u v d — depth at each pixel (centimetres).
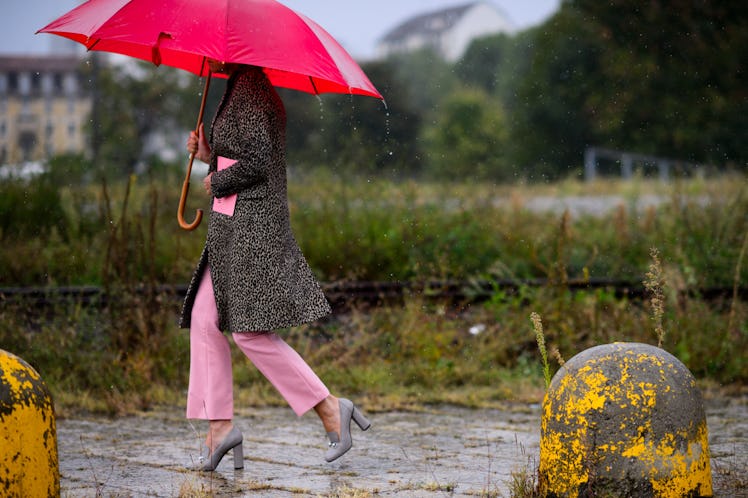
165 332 1105
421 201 1862
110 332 1091
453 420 939
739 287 1436
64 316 1127
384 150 2036
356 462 748
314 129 5709
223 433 716
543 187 3650
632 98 5578
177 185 2056
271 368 717
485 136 7400
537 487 603
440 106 7850
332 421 727
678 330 1176
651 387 559
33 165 1892
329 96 5834
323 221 1681
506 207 2033
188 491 638
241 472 711
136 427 891
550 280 1264
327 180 1942
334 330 1215
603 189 3531
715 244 1520
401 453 783
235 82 713
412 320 1188
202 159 762
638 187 3191
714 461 741
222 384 716
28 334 1097
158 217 1706
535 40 7112
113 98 4444
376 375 1105
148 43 675
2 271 1483
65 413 941
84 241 1552
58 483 529
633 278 1527
